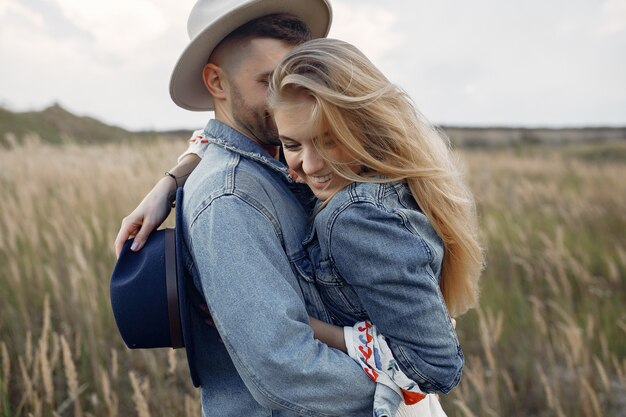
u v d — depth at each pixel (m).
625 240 5.40
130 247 1.23
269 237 1.10
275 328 0.99
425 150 1.15
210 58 1.31
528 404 3.00
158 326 1.16
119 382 3.02
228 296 1.02
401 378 1.06
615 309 3.80
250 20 1.24
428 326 1.04
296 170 1.15
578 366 2.89
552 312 3.81
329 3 1.37
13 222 4.17
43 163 7.23
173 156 8.30
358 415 1.12
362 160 1.09
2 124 19.73
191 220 1.12
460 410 2.78
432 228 1.15
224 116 1.32
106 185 5.90
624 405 2.91
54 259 3.92
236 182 1.12
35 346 3.13
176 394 2.70
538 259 4.63
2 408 2.42
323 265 1.13
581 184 8.71
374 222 1.04
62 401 2.76
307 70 1.05
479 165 11.38
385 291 1.04
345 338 1.10
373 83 1.08
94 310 3.25
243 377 1.04
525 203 7.08
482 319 2.81
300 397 1.02
